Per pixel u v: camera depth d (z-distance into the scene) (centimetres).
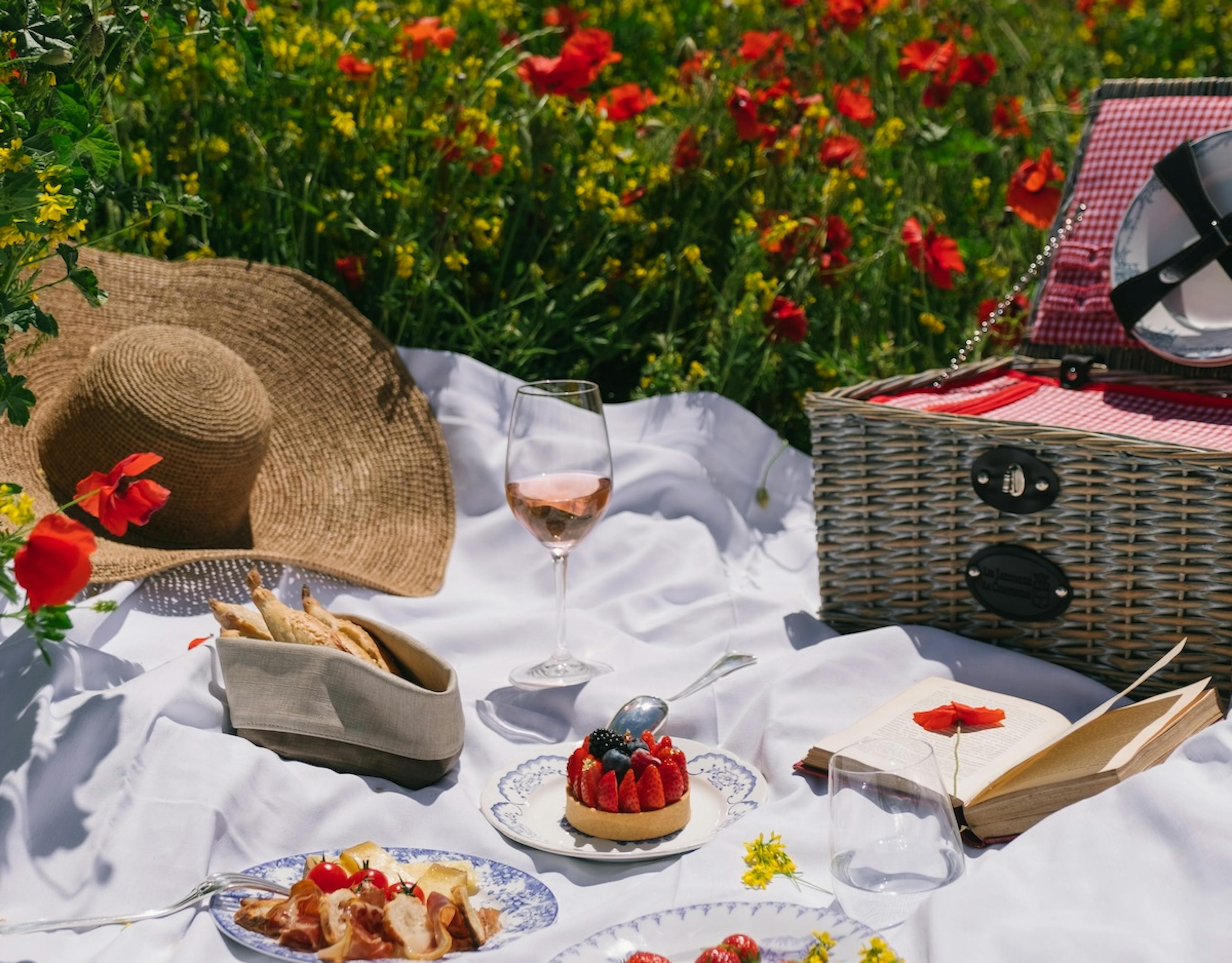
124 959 114
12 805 133
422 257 268
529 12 358
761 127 285
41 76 166
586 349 286
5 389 154
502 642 197
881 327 309
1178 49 402
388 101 288
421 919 116
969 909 114
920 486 194
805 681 175
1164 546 174
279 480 222
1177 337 205
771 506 256
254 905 120
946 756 149
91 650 158
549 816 148
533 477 173
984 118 358
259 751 146
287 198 272
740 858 133
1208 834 118
